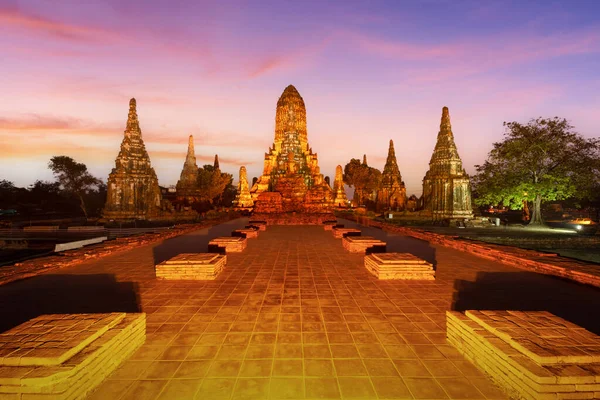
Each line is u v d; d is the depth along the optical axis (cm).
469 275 1007
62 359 380
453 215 3941
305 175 5569
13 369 367
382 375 449
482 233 3177
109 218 3847
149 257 1304
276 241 1802
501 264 1181
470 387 421
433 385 426
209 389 416
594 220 4862
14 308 717
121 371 455
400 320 645
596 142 3516
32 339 420
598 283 855
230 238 1485
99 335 452
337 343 543
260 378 441
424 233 1986
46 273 1027
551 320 484
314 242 1758
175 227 2306
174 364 475
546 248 2620
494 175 3884
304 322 633
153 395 404
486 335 459
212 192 6656
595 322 646
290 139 5712
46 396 357
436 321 641
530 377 369
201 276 950
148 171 4109
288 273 1034
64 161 5388
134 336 512
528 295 807
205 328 604
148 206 4028
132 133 4034
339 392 411
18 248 2661
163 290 845
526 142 3612
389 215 4203
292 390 414
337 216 4694
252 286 883
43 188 6938
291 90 6197
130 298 781
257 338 562
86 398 396
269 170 6022
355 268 1106
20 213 6294
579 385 359
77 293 820
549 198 3575
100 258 1278
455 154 4106
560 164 3603
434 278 959
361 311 694
